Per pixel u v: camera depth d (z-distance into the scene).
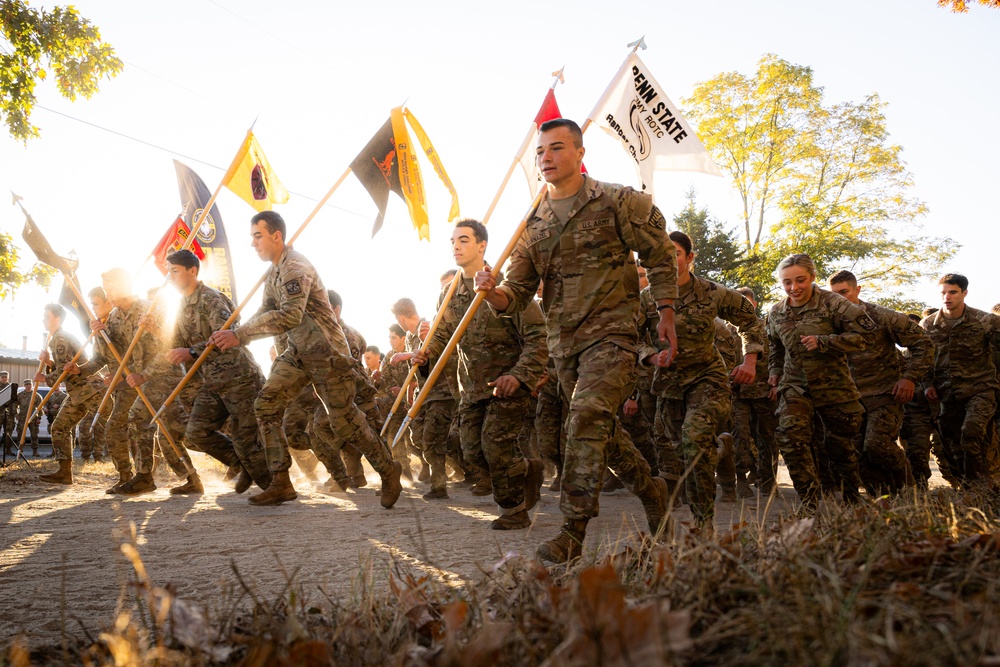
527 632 1.98
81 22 14.71
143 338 8.27
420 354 5.88
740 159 33.19
